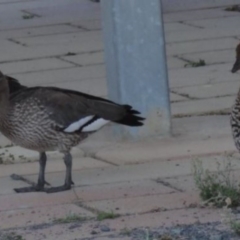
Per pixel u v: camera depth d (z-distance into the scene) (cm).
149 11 1323
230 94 1597
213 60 1855
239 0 2442
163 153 1278
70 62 1902
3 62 1933
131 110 1166
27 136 1119
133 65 1328
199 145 1305
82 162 1261
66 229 995
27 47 2056
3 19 2388
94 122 1139
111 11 1316
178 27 2186
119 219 1021
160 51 1332
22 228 1008
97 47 2016
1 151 1323
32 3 2589
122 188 1135
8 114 1115
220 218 1009
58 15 2394
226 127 1395
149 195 1102
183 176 1173
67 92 1145
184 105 1541
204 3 2445
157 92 1341
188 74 1753
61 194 1123
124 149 1305
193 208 1048
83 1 2558
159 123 1346
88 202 1088
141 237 957
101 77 1762
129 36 1323
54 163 1262
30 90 1134
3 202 1102
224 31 2114
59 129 1119
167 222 1005
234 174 1158
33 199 1110
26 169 1243
